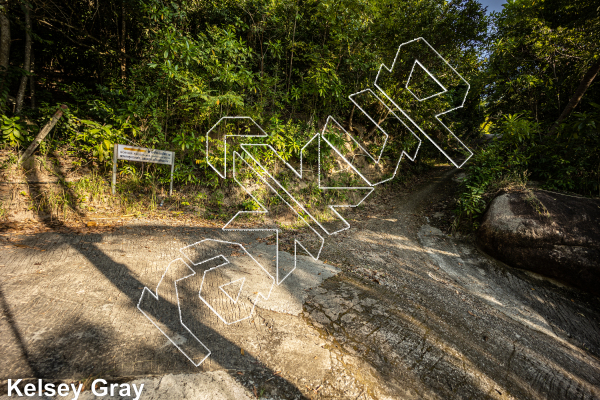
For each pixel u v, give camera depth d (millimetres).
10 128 4086
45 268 2578
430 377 1993
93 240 3354
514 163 5746
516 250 4328
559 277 4102
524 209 4559
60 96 6691
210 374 1712
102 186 4719
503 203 4855
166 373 1655
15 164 4297
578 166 5391
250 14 6762
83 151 5082
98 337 1842
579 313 3629
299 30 7336
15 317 1894
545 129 6805
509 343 2643
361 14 6461
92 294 2301
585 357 2783
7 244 2938
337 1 6145
